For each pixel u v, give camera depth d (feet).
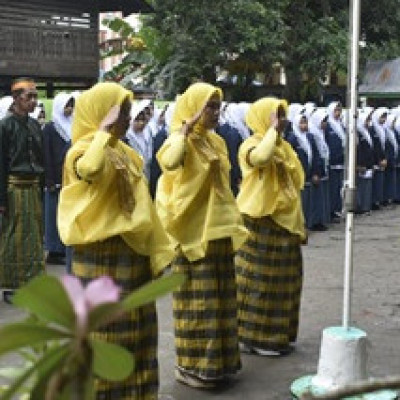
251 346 20.31
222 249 17.35
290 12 63.98
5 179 24.00
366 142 49.01
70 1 50.29
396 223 46.44
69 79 51.31
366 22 71.15
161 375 18.83
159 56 62.18
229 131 35.37
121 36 66.80
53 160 31.22
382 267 33.12
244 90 67.46
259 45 60.08
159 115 35.96
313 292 28.22
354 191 16.92
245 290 20.16
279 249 19.74
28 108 24.47
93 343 4.22
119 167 13.97
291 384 18.28
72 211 13.98
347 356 16.93
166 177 17.54
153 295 4.21
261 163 18.81
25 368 4.48
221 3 58.85
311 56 63.77
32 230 24.73
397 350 21.47
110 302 3.76
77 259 14.38
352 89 16.65
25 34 47.19
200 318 17.31
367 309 25.94
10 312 24.11
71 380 3.85
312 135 42.19
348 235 17.11
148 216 14.17
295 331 21.02
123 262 14.15
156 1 60.39
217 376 17.51
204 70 62.85
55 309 3.87
